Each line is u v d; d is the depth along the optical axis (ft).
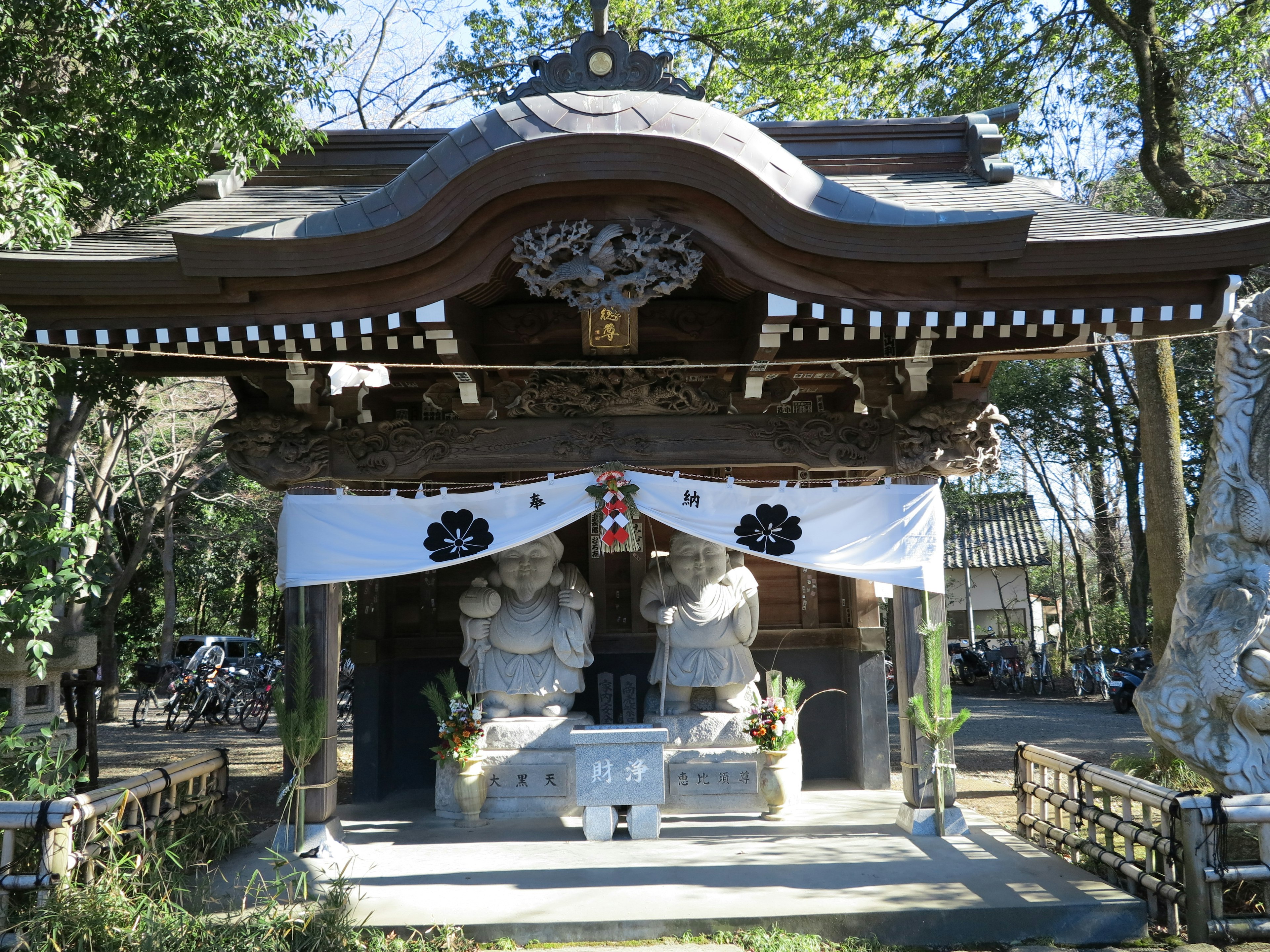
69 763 20.97
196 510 91.66
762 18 57.57
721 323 25.45
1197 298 20.83
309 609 23.29
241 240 19.24
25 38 27.22
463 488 28.40
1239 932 17.44
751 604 28.73
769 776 25.96
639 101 19.88
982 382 25.70
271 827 26.61
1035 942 18.04
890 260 19.93
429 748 31.27
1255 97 50.88
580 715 28.35
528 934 17.85
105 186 30.53
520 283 23.72
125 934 16.29
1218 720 20.59
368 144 28.12
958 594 111.86
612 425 24.07
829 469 24.50
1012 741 47.96
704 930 17.94
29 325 20.42
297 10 29.94
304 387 22.57
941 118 28.43
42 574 20.84
